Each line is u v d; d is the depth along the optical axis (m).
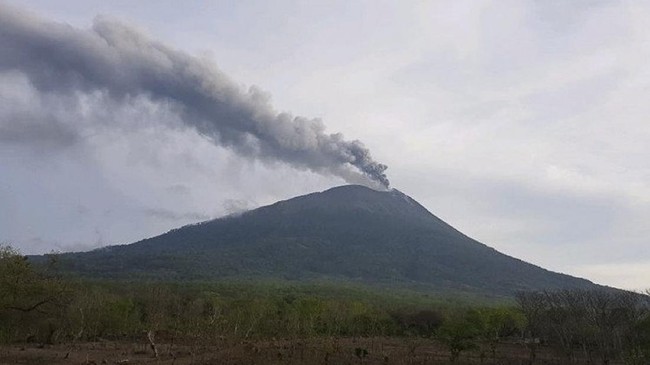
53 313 44.91
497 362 41.44
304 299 71.06
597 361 47.22
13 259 40.91
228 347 42.16
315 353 38.50
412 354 42.03
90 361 32.75
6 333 42.59
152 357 37.25
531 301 68.94
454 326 54.31
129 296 68.75
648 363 31.69
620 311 46.53
